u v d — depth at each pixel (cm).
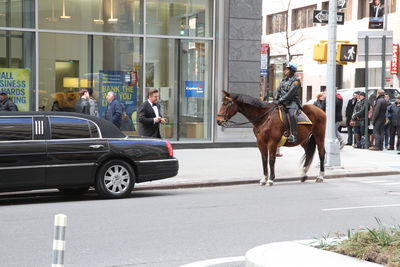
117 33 2138
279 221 1020
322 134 1564
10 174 1166
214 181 1530
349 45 1798
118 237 891
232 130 2275
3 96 1930
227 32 2258
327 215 1078
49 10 2053
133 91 2158
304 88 5484
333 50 1773
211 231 938
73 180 1221
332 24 1764
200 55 2247
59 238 494
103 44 2123
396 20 4469
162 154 1309
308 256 657
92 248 824
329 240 754
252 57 2288
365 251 652
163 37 2194
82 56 2097
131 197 1302
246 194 1350
